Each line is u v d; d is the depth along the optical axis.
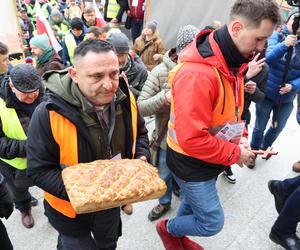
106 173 1.38
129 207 2.79
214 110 1.58
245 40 1.40
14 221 2.71
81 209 1.25
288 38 2.75
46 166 1.48
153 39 4.91
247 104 2.63
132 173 1.42
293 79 3.07
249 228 2.65
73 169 1.40
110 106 1.52
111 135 1.56
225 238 2.54
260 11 1.31
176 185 2.95
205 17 6.22
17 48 4.88
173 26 6.32
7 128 2.10
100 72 1.29
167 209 2.79
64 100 1.38
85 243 1.82
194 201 1.83
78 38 4.81
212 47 1.48
